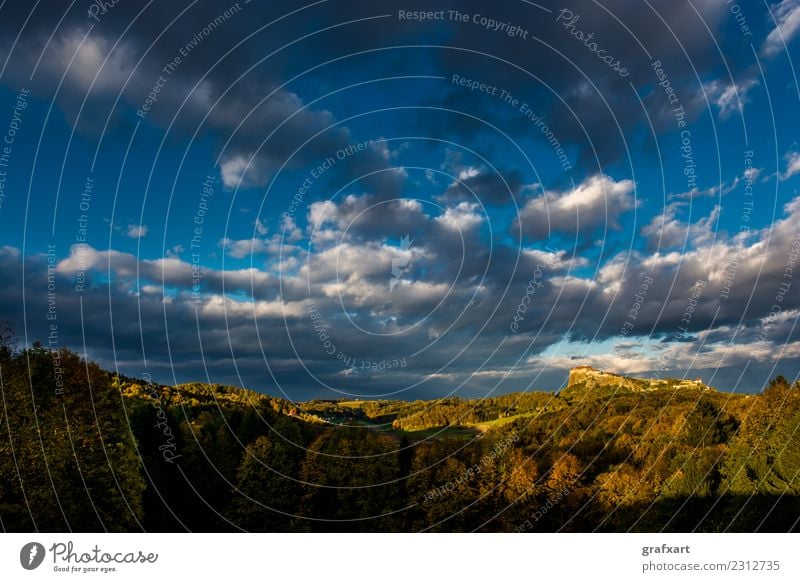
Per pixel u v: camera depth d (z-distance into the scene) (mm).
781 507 31672
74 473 26391
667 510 35344
